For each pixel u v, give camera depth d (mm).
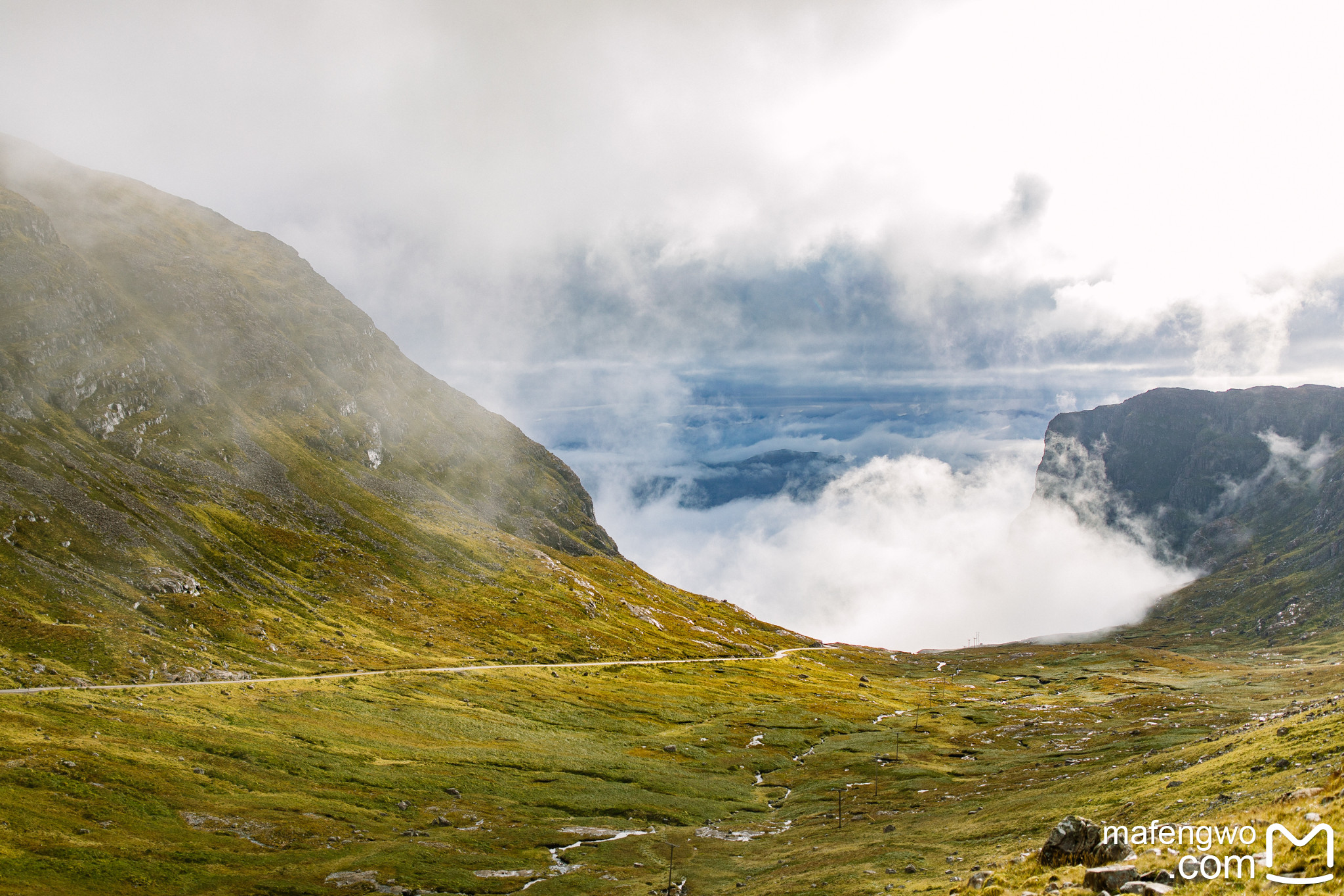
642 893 90438
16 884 73812
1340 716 83688
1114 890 45844
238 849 92688
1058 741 169125
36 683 133125
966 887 59562
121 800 96375
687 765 159250
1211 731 150000
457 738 152250
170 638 173125
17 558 176625
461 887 91188
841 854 94500
